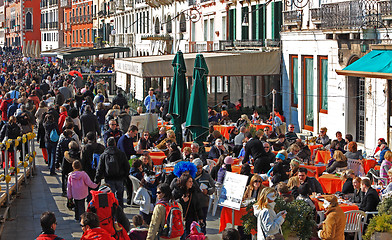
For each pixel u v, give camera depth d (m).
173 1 80.56
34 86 54.44
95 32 131.25
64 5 155.88
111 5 116.25
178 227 16.41
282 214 16.23
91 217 15.04
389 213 17.78
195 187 17.73
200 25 71.88
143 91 47.22
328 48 42.06
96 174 21.91
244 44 55.81
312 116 45.53
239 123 37.28
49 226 14.46
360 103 39.31
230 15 62.59
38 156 36.75
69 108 40.31
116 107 36.78
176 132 30.08
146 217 19.97
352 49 38.69
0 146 24.08
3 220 22.34
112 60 92.94
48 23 176.12
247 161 24.48
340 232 17.52
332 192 24.06
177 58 29.92
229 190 19.64
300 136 44.56
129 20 105.25
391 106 35.25
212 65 47.38
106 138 29.81
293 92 48.06
